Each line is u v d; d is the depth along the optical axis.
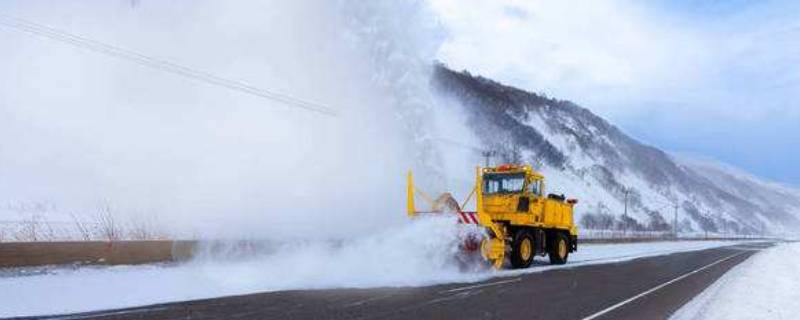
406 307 11.30
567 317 10.98
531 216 21.62
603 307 12.36
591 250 37.62
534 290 14.52
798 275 22.52
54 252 13.95
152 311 10.27
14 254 13.24
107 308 10.50
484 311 11.19
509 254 20.47
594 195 116.81
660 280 18.83
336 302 11.59
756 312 12.34
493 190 22.06
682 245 63.44
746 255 39.03
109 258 14.98
